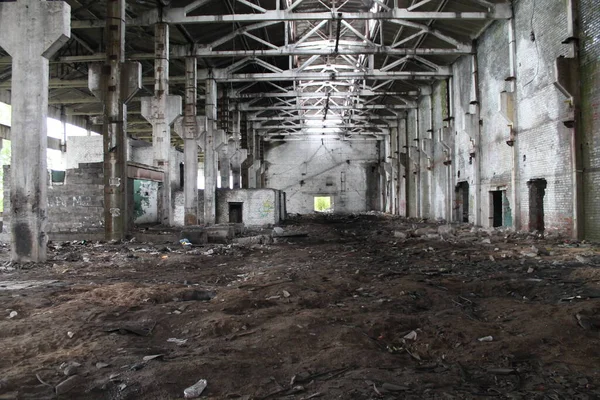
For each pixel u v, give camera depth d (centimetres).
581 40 1412
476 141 2284
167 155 1975
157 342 475
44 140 1083
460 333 491
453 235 1823
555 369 401
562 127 1507
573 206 1445
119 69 1554
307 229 2470
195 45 2272
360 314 581
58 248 1349
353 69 3309
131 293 672
